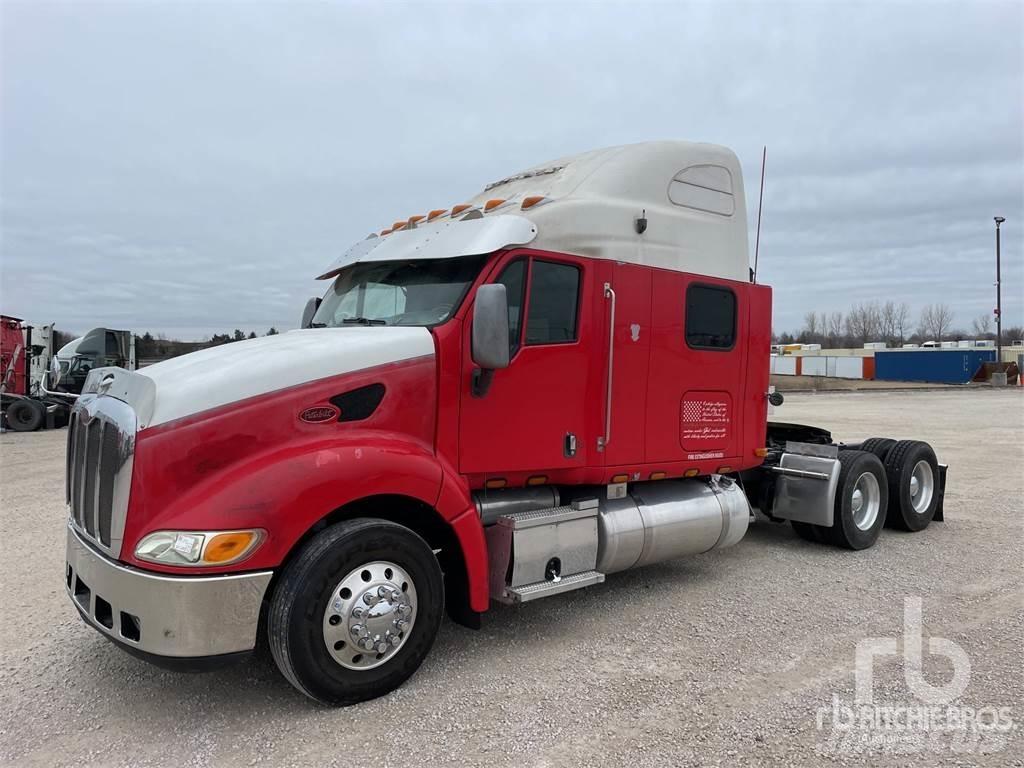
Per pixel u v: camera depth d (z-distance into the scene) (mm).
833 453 6883
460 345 4277
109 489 3566
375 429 3965
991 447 14773
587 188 5078
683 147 5617
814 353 73938
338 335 4320
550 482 4832
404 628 3863
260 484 3475
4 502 9141
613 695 3877
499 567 4469
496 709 3721
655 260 5320
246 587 3422
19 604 5363
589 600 5461
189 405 3486
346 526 3699
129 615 3420
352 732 3500
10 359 20422
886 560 6570
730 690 3936
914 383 51188
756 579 5988
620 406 5062
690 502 5633
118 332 22125
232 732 3506
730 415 5930
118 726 3574
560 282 4758
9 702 3830
